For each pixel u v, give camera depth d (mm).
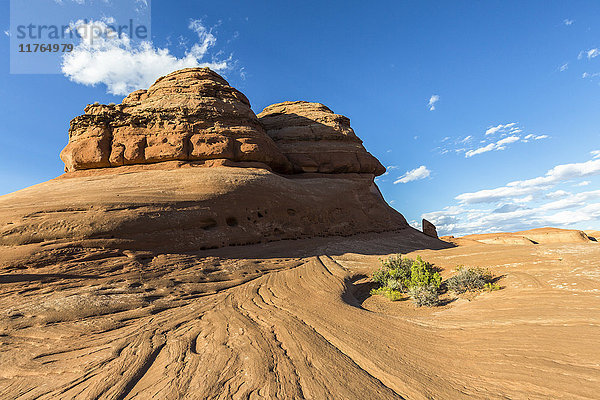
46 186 17312
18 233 11469
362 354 5684
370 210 29969
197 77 25969
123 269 11195
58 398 4812
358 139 35219
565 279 8797
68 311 8344
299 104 37031
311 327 7340
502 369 4633
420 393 4258
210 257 13945
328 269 14383
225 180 18500
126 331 7574
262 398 4352
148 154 21109
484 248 15289
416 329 6922
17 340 7062
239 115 24578
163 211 14320
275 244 18297
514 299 8086
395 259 14242
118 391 4863
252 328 7367
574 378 4082
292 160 30500
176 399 4477
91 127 21719
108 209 13070
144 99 24734
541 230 40500
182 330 7523
